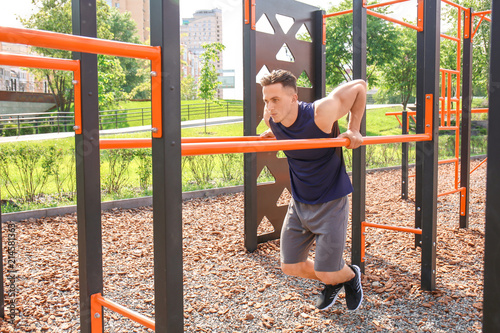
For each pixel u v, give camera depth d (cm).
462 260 371
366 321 256
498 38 127
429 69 291
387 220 532
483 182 834
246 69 382
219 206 611
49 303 273
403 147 666
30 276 321
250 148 160
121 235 448
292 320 258
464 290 303
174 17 127
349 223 530
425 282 301
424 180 298
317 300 279
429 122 294
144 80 2853
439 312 268
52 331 237
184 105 2650
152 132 129
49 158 676
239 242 429
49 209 530
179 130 130
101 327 182
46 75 1959
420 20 309
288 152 222
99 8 2112
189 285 313
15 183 711
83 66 170
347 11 443
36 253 380
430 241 296
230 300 287
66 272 332
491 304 130
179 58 129
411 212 578
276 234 443
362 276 330
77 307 269
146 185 716
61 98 2005
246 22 378
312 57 471
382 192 740
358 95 226
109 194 670
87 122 173
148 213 561
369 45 1911
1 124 1482
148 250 399
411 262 366
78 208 179
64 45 115
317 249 228
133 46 121
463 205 486
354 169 325
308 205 231
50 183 727
